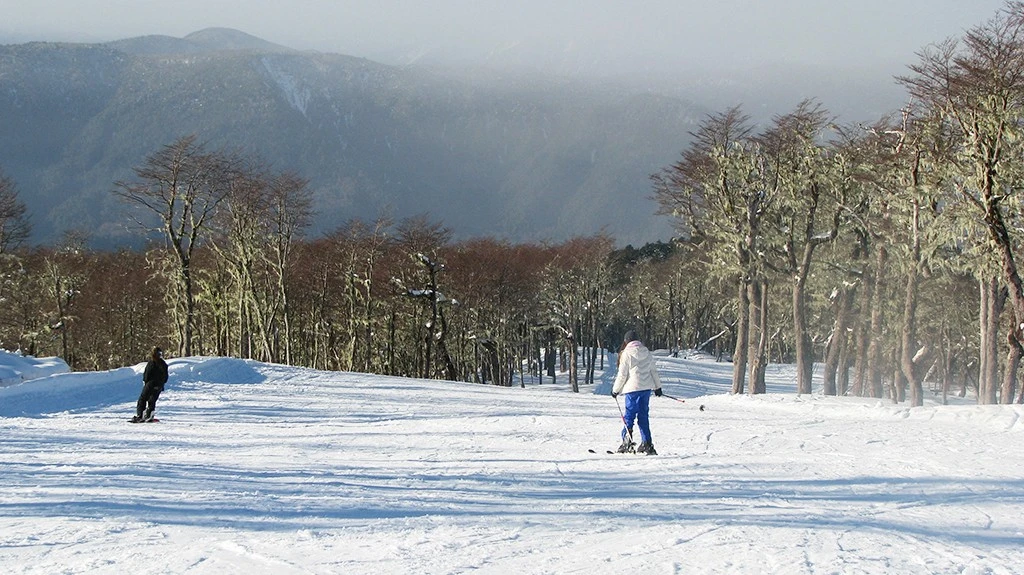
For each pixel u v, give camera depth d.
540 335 78.31
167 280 56.91
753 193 36.59
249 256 50.41
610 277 73.88
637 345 12.22
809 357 40.00
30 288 55.41
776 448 12.32
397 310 57.88
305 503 7.86
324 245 60.88
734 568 5.34
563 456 11.88
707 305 92.94
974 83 24.14
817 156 34.97
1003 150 24.22
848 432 14.46
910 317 31.03
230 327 57.72
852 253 39.78
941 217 26.98
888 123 33.88
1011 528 6.61
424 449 13.17
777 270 37.50
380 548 5.99
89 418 20.06
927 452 11.33
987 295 29.38
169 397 25.33
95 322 59.59
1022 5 23.69
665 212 39.84
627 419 12.16
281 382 31.45
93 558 5.79
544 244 87.44
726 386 67.44
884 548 5.86
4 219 46.91
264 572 5.39
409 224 59.25
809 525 6.66
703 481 9.12
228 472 10.23
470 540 6.23
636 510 7.40
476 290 59.91
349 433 16.36
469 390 32.19
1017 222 25.80
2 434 15.59
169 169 45.00
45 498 8.16
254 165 53.41
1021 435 13.54
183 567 5.52
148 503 7.87
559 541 6.18
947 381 50.41
